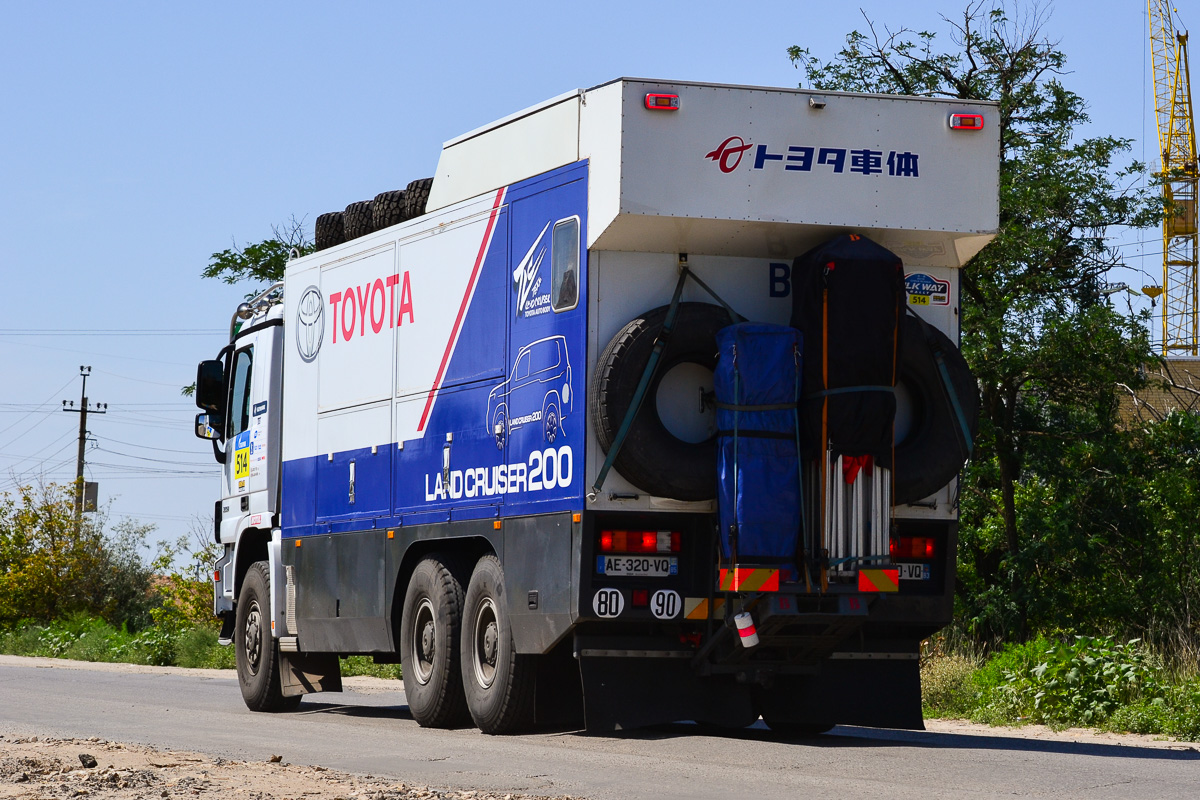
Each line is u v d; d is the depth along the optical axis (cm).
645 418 942
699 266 982
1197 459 2412
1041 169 2647
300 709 1458
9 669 2541
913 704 1053
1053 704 1340
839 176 980
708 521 972
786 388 936
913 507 1012
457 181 1141
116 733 1114
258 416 1426
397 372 1190
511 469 1035
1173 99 6894
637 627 984
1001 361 2395
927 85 2823
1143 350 2425
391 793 714
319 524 1295
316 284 1326
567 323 984
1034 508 2405
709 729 1146
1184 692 1285
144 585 4669
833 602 948
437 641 1112
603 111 972
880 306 943
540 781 782
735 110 966
